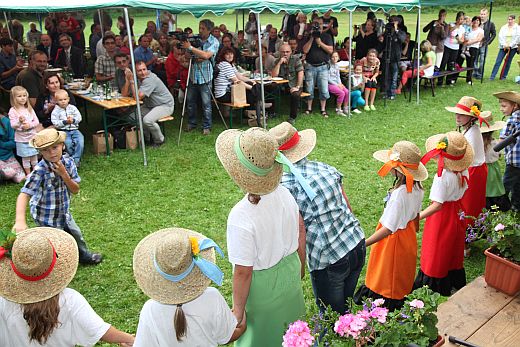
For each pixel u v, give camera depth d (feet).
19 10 29.50
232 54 29.99
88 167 24.02
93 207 19.80
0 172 21.85
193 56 27.94
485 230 11.22
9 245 7.27
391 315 7.47
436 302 7.51
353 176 23.03
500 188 16.98
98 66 30.76
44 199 13.62
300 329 7.02
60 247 7.73
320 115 33.78
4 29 42.09
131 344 7.82
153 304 7.45
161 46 40.37
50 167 13.23
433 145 14.37
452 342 8.74
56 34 41.24
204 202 20.38
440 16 41.50
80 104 35.14
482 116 16.47
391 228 11.32
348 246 9.73
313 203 9.48
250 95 31.01
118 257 16.14
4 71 33.55
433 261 12.98
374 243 11.80
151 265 7.50
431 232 12.94
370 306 7.64
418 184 11.59
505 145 12.31
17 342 7.39
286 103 37.24
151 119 26.27
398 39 36.81
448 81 43.98
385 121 32.53
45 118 24.58
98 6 22.34
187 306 7.43
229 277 15.14
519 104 15.85
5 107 33.37
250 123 30.99
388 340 7.10
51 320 7.23
